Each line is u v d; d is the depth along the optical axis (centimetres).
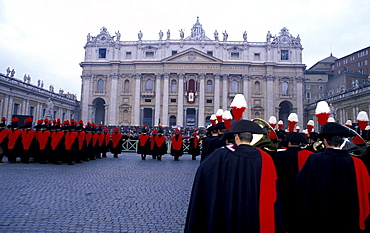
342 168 409
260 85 6397
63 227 625
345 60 7388
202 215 329
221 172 337
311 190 417
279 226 323
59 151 1659
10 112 4250
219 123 785
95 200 853
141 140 2167
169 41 6575
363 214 395
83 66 6594
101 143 2156
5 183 1049
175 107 6388
